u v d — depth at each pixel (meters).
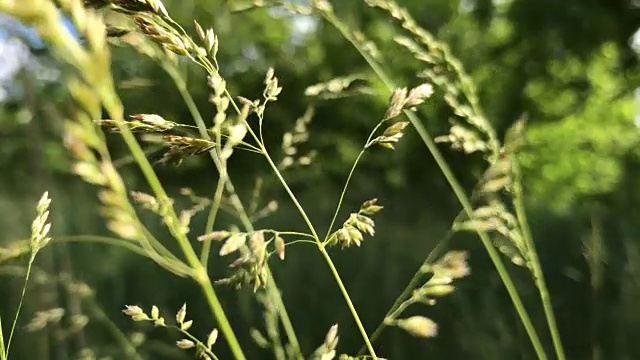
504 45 1.59
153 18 0.16
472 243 0.60
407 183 1.26
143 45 0.18
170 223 0.14
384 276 0.53
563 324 0.48
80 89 0.11
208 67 0.16
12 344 0.42
